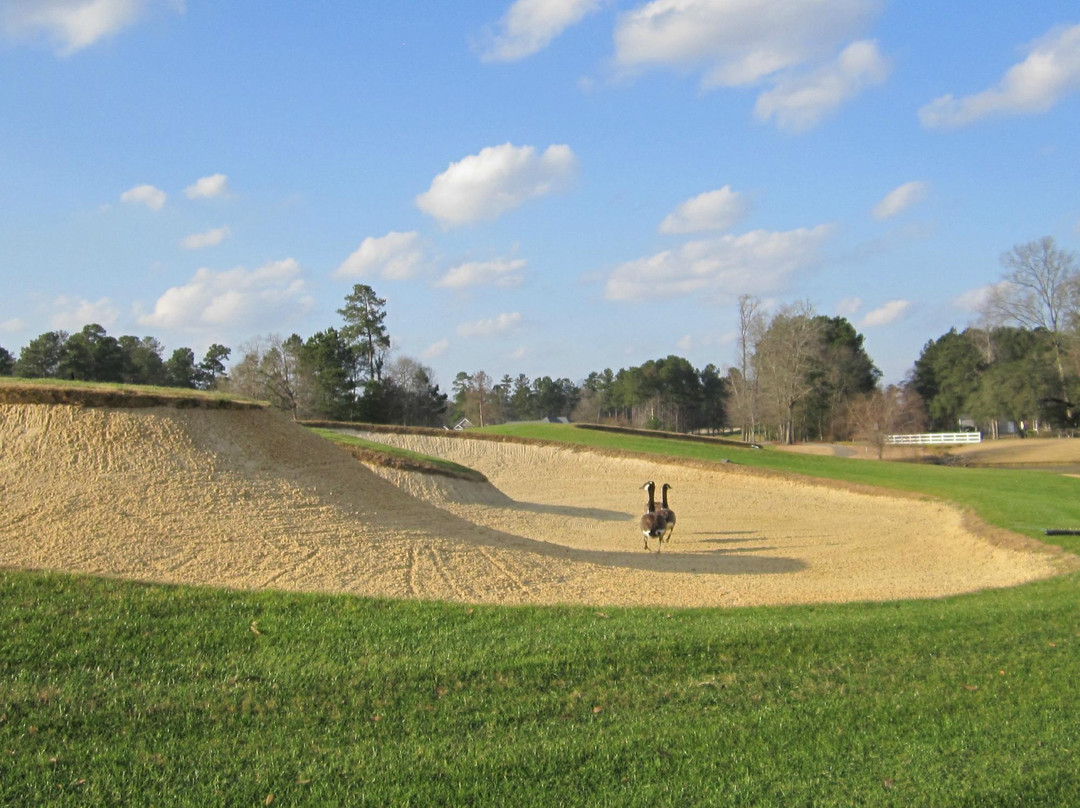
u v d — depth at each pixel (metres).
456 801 6.22
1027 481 35.66
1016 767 7.02
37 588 9.62
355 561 12.55
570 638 9.60
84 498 12.52
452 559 13.67
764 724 7.72
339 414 81.38
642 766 6.88
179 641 8.77
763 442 91.31
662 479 38.03
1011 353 92.19
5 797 5.93
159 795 6.09
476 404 129.50
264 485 14.55
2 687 7.43
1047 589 14.01
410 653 8.89
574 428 58.53
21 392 14.31
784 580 16.09
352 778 6.45
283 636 9.16
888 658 9.52
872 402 78.94
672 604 12.65
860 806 6.39
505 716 7.64
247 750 6.77
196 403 15.66
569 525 24.94
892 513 28.50
